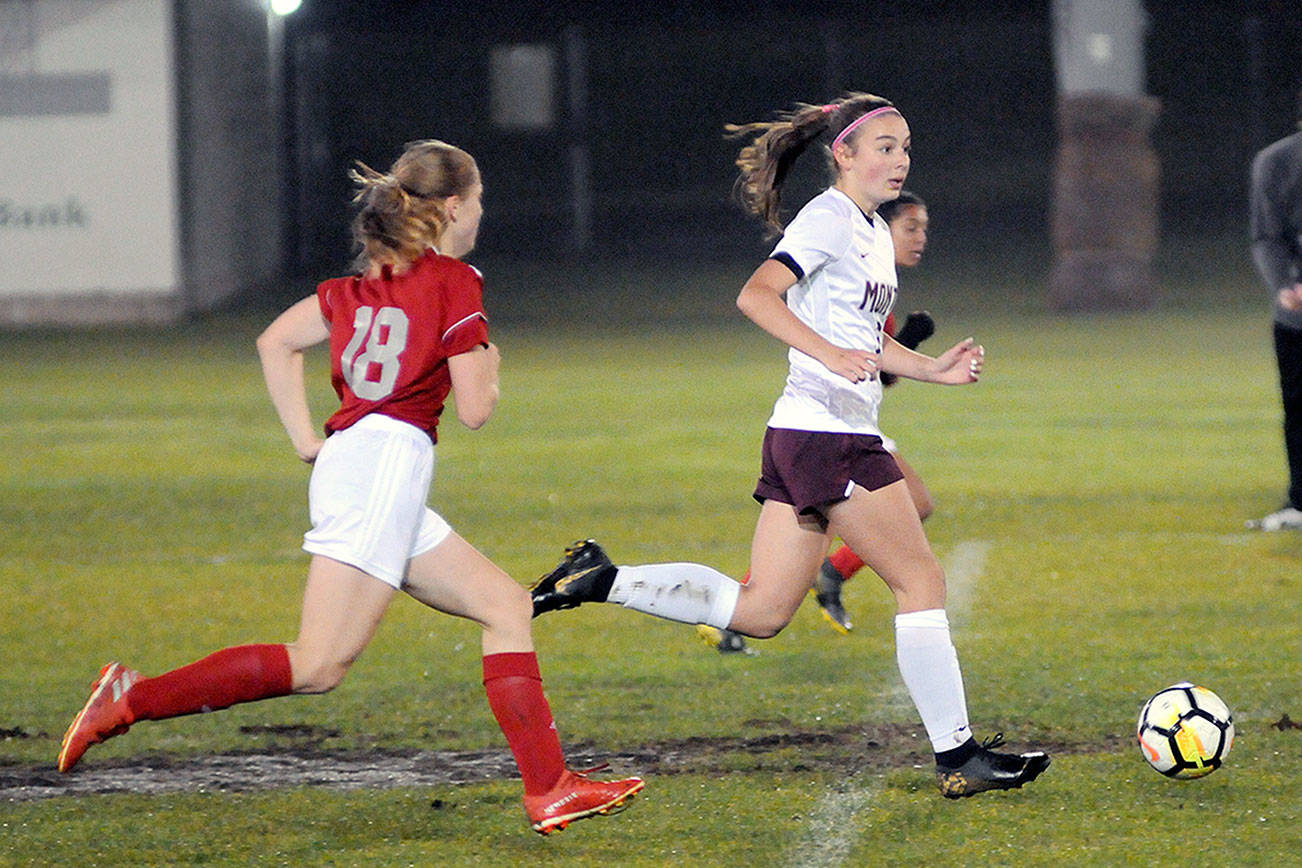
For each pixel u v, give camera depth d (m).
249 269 111.25
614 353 79.38
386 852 16.81
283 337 17.05
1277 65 134.75
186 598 31.03
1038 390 62.34
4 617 29.55
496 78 136.12
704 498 41.56
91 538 37.56
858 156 18.19
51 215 95.00
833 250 17.86
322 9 132.62
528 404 61.62
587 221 128.25
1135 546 33.78
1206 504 38.72
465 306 16.38
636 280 111.00
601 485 43.84
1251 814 17.33
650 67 141.12
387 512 16.23
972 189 130.38
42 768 20.16
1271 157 31.31
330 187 132.75
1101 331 83.12
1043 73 139.62
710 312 97.75
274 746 21.02
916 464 46.25
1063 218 91.56
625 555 34.38
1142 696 22.39
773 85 141.25
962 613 28.12
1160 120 135.00
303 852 16.88
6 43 94.00
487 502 41.47
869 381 18.08
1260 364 68.12
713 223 128.75
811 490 17.80
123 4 94.50
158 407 62.38
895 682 23.62
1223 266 106.56
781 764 19.72
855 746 20.45
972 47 140.50
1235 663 24.06
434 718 22.28
